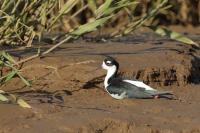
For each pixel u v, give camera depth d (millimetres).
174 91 15273
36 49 16375
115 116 13031
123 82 14367
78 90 14750
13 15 15164
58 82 14906
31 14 15625
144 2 25188
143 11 25172
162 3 14820
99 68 15039
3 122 12516
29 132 12148
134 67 15414
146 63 15852
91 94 14656
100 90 14844
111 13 14938
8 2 15148
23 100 13148
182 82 15883
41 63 15242
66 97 14289
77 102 13984
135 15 25297
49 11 15711
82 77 14945
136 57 16359
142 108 13750
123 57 16297
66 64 15219
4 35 15383
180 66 16000
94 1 16172
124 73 15180
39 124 12500
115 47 17688
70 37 14531
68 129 12344
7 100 13211
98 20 14281
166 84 15664
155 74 15523
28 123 12523
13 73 13922
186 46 18453
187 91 15367
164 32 14492
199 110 13805
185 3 27359
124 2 14219
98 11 14289
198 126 12781
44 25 15500
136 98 14312
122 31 16266
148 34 21594
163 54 16781
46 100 13891
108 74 14555
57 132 12234
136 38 20062
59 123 12562
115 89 14273
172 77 15781
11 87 14727
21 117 12766
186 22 27109
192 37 22203
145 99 14344
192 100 14617
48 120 12711
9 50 15461
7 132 12188
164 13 25719
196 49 18875
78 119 12773
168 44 18438
